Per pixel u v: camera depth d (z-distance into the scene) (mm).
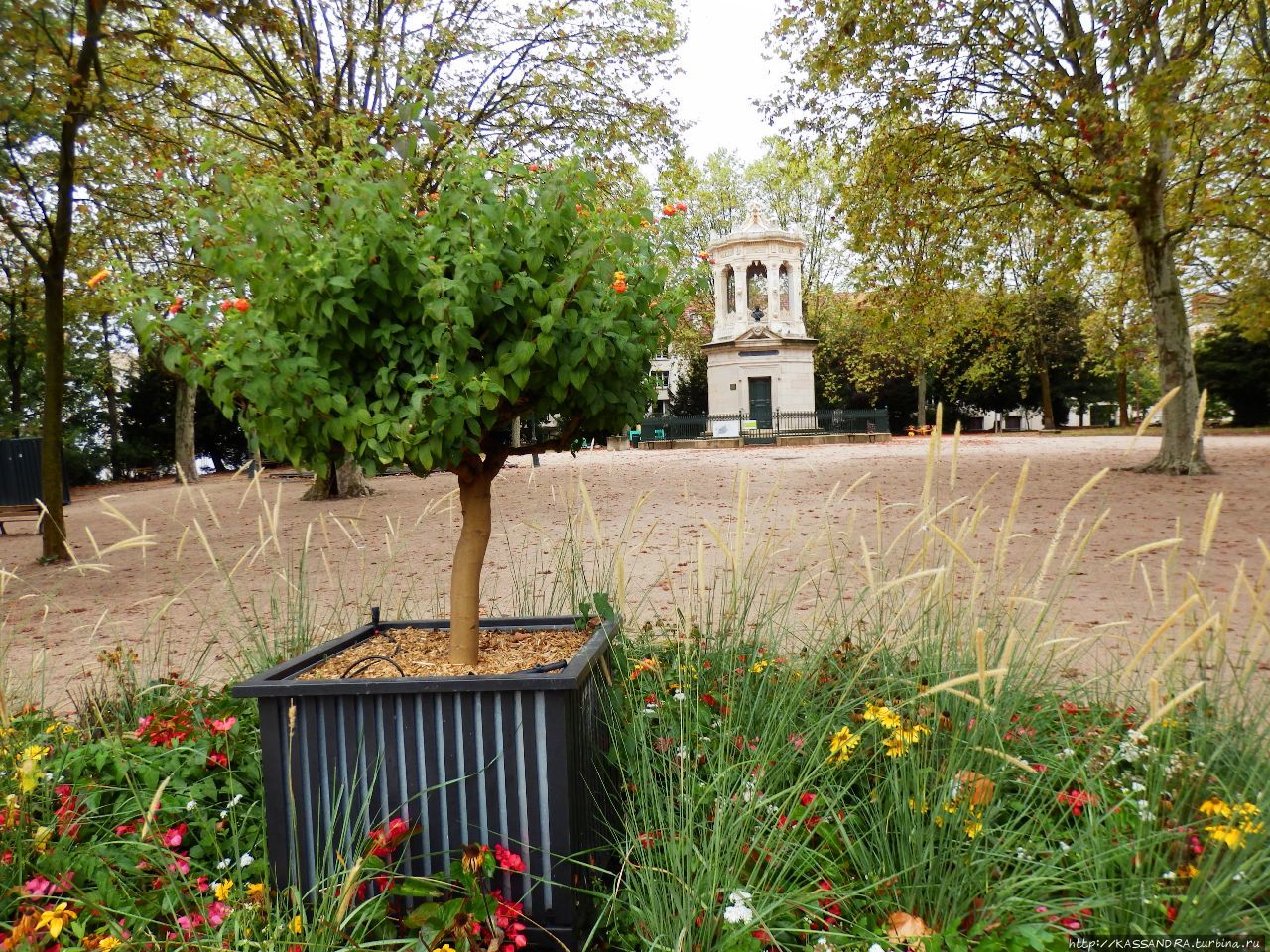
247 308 2621
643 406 3146
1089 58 13008
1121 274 18734
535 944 2344
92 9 10477
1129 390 52094
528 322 2715
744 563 3680
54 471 11586
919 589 3086
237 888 2400
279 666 2730
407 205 2738
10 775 2785
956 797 2354
